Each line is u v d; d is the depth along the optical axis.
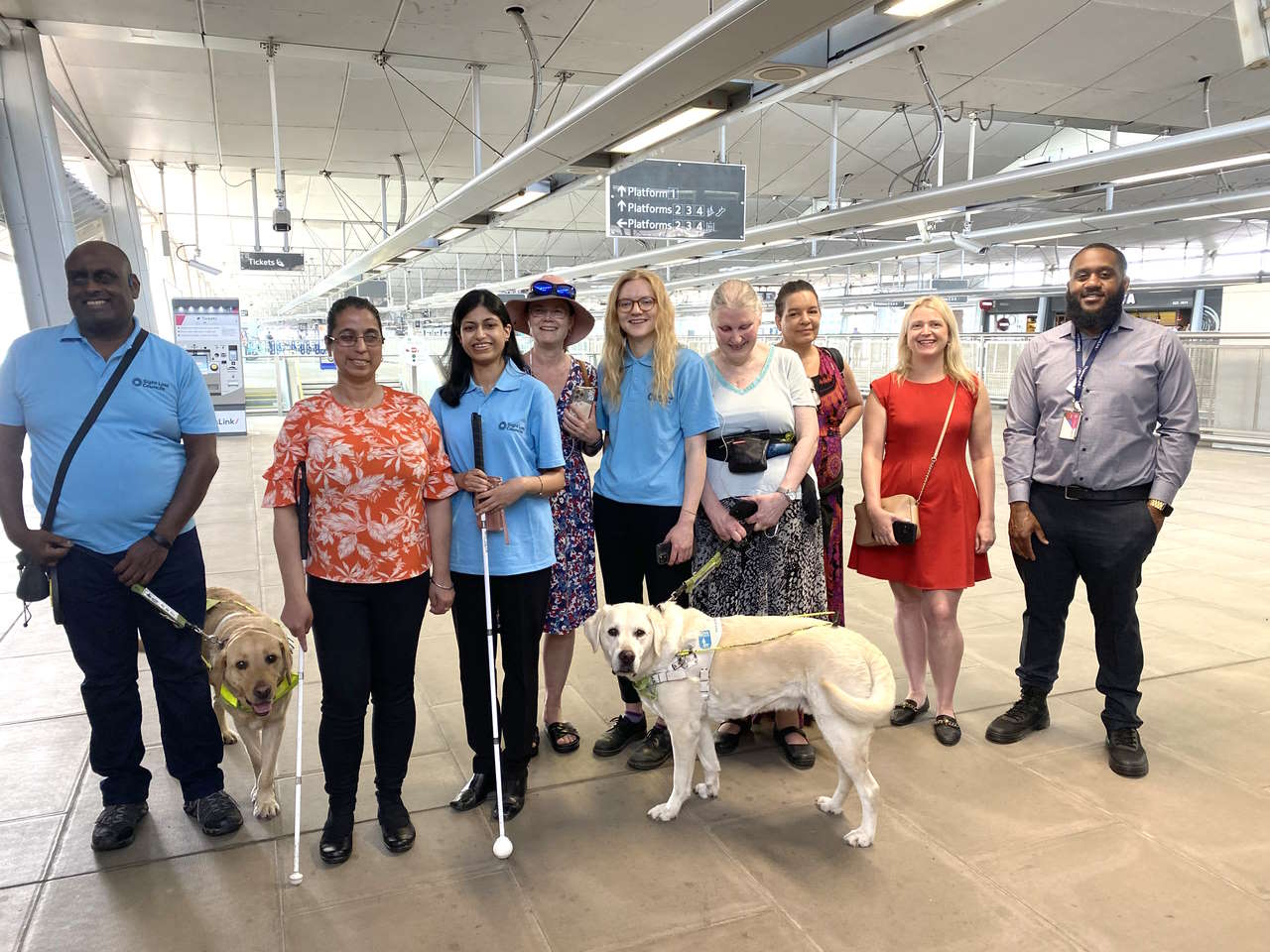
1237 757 3.15
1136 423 3.00
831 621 3.34
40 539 2.45
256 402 19.88
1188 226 15.72
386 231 13.04
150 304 13.05
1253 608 5.01
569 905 2.33
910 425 3.27
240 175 13.74
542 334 3.12
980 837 2.64
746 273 18.45
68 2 6.10
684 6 6.79
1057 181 7.84
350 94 9.43
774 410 3.06
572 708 3.70
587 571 3.22
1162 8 7.15
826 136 11.79
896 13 4.21
